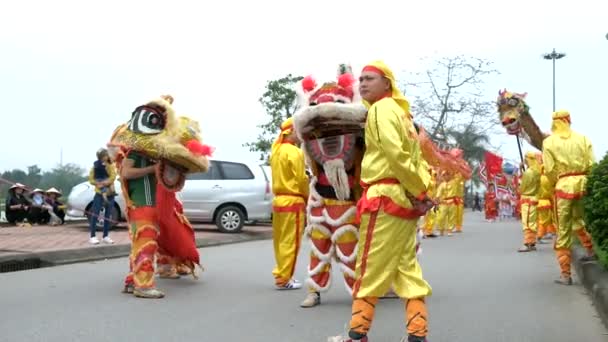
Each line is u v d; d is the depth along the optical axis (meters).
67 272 9.15
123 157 7.26
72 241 12.61
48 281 8.33
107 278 8.62
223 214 15.98
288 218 7.66
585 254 9.15
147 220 7.30
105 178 12.15
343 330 5.71
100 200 12.14
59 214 18.45
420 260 10.84
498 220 28.45
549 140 7.91
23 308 6.62
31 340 5.35
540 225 12.80
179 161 7.29
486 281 8.45
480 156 35.03
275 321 6.09
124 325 5.91
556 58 33.66
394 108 4.36
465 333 5.56
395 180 4.37
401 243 4.38
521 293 7.52
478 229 20.62
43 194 18.34
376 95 4.70
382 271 4.39
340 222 6.25
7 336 5.47
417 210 4.36
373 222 4.38
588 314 6.33
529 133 8.46
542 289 7.79
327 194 6.35
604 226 7.22
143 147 7.17
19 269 9.77
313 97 6.22
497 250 12.77
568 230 8.02
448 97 33.62
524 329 5.70
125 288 7.59
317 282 6.68
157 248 8.00
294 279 8.23
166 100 7.46
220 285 8.20
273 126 26.33
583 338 5.41
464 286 8.03
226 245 13.85
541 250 12.70
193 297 7.34
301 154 7.62
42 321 6.04
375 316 6.22
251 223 20.72
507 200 28.28
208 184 15.92
